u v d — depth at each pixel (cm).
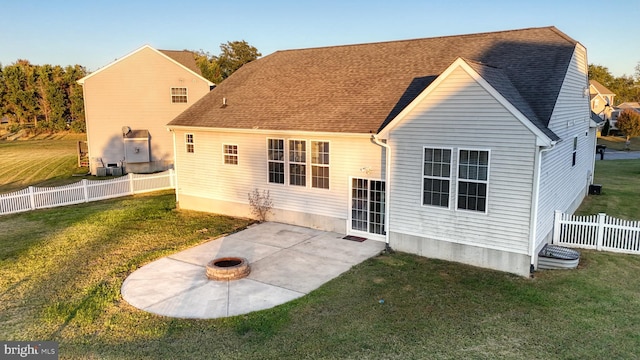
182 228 1552
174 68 2866
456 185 1143
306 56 2009
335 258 1223
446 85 1118
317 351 741
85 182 1995
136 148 2816
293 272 1121
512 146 1045
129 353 743
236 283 1055
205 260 1221
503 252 1098
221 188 1759
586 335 786
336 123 1420
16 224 1595
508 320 845
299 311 895
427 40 1728
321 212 1498
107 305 938
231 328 830
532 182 1030
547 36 1452
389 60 1688
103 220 1650
